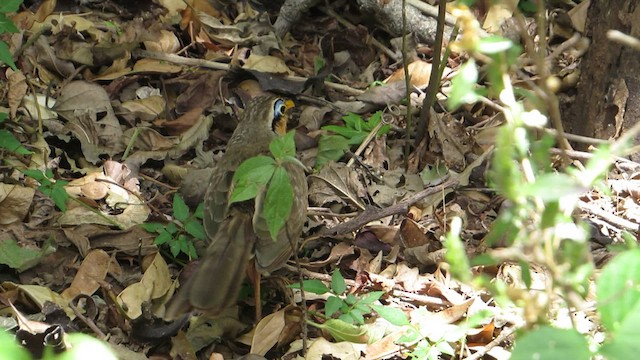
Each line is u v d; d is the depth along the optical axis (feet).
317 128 27.76
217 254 18.84
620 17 25.27
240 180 16.21
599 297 10.69
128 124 26.86
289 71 29.84
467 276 11.77
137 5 31.04
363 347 19.79
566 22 30.99
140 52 29.01
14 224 22.26
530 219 15.02
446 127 26.99
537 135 26.55
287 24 31.58
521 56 29.99
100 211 23.49
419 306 21.59
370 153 26.61
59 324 18.84
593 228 23.59
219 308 18.19
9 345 8.84
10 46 27.63
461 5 11.68
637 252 10.68
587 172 11.82
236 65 29.25
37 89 27.09
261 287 21.68
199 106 27.76
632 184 25.21
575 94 28.04
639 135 25.86
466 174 25.54
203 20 30.73
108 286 20.47
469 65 11.44
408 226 23.30
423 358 19.12
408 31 31.32
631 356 9.93
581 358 9.94
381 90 28.68
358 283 21.94
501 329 20.33
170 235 21.83
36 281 21.25
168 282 21.25
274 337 19.97
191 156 26.37
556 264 12.72
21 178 23.77
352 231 23.27
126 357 18.94
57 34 28.43
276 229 16.19
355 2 33.06
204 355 20.03
